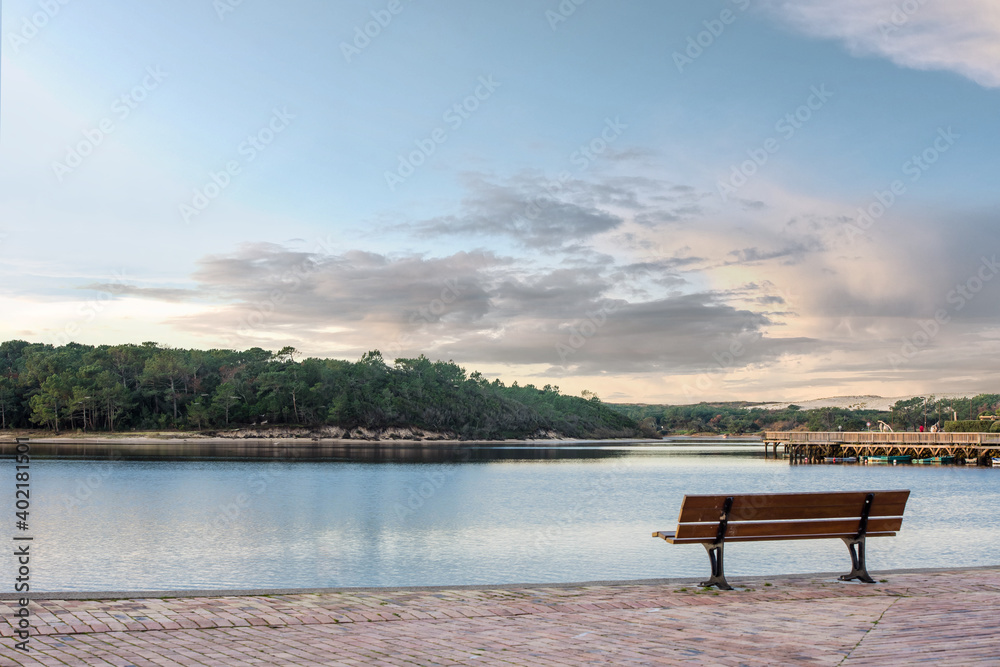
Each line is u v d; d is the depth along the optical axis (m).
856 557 10.08
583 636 7.05
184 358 152.38
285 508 33.31
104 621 7.28
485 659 6.21
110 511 31.33
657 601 8.72
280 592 9.00
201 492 41.12
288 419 155.88
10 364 156.00
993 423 115.06
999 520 28.39
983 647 6.40
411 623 7.59
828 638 6.88
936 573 10.74
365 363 184.00
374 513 31.44
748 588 9.55
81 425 136.25
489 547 21.81
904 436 82.88
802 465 83.19
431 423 177.00
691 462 92.50
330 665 5.99
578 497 41.00
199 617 7.56
